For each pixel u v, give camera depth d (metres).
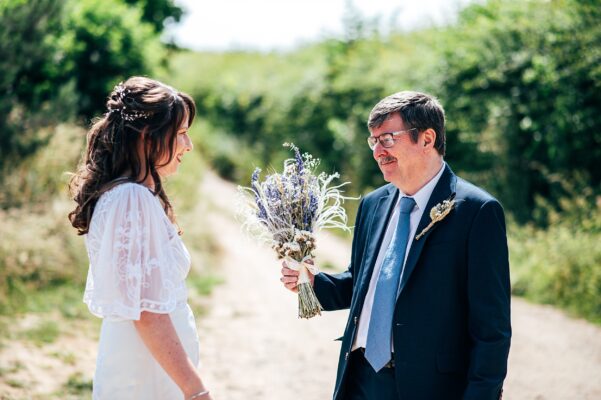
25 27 8.80
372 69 17.22
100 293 2.08
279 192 2.87
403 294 2.46
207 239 10.73
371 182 15.28
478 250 2.37
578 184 10.66
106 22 12.95
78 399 4.59
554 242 8.81
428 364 2.40
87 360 5.47
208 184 17.97
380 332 2.51
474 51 12.63
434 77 13.39
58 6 9.26
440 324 2.41
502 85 12.20
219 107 25.14
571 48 10.84
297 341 6.63
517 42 12.12
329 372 5.71
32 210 7.94
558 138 11.02
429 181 2.58
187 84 26.89
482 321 2.33
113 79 12.89
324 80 19.08
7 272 6.80
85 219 2.24
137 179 2.22
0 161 8.22
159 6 24.08
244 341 6.57
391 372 2.50
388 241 2.68
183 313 2.29
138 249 2.08
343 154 16.73
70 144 8.89
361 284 2.68
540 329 6.88
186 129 2.35
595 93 10.75
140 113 2.20
